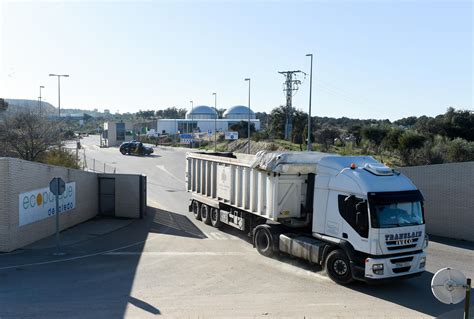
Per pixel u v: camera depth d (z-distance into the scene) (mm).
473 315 9945
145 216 21312
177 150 73438
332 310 10180
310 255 12945
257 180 15258
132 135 96000
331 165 12695
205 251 15344
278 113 76625
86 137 125562
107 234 17625
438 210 18594
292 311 10047
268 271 13156
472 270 13750
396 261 11500
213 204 18922
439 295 7035
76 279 12062
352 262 11672
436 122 54125
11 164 14406
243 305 10352
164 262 13930
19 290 11039
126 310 9844
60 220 17781
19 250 14859
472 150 38875
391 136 45750
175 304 10312
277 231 14492
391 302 10844
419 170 18938
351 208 11812
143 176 21078
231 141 77062
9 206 14430
